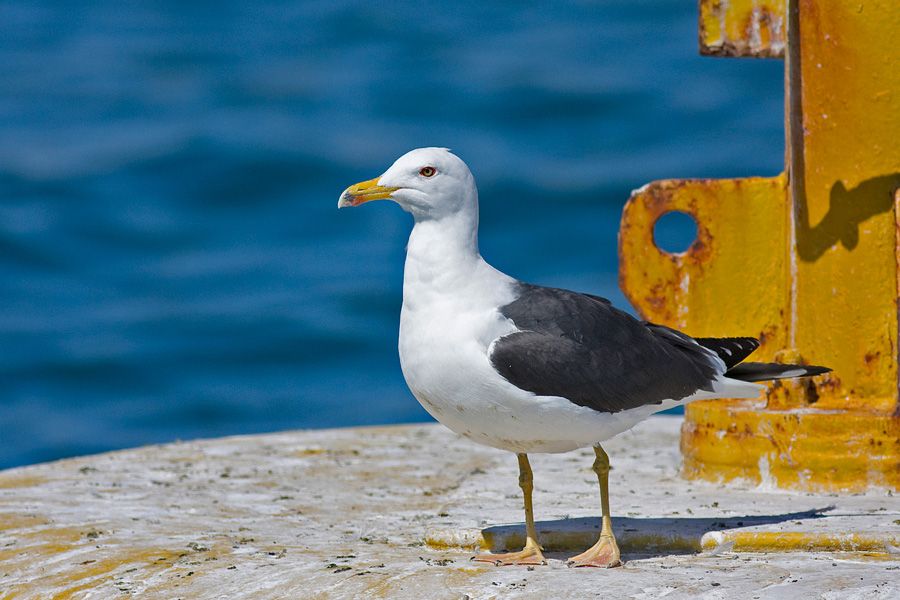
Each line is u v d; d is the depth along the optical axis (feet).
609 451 46.88
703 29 42.57
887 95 38.99
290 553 33.24
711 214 42.55
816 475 38.60
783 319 41.63
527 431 31.42
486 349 30.96
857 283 39.81
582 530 33.53
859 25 38.93
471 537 33.60
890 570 29.37
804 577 28.81
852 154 39.50
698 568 30.40
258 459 46.62
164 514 38.42
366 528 36.45
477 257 32.40
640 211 42.88
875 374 39.96
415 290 31.94
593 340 31.40
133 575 31.91
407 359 32.01
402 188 31.91
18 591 31.65
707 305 42.80
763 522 33.99
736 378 33.91
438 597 28.76
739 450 39.81
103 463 46.26
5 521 37.45
